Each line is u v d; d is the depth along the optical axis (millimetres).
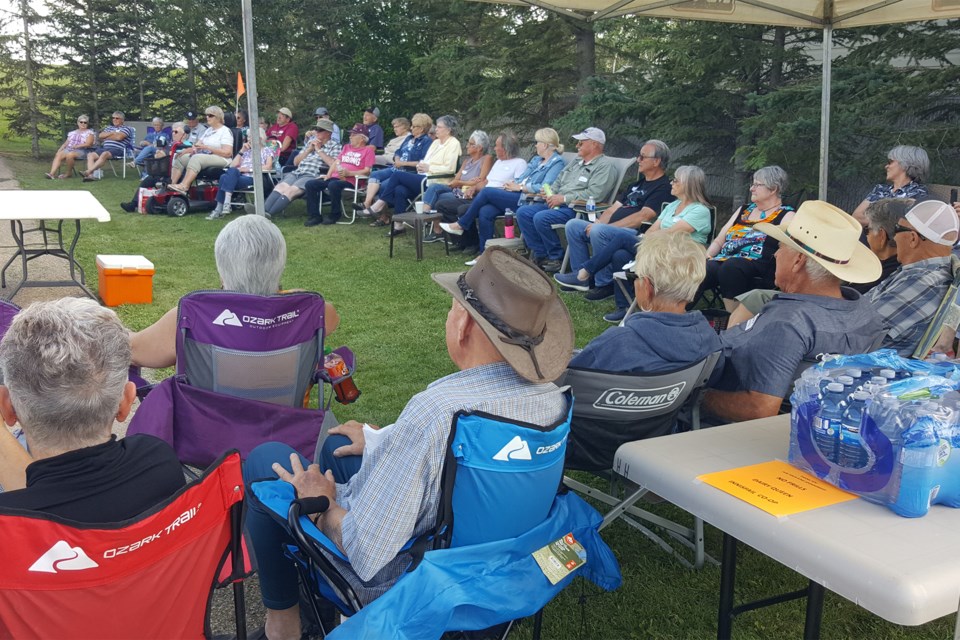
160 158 9789
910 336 2832
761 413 2385
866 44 7746
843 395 1592
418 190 8508
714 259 5215
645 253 2367
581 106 9352
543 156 7410
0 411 1503
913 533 1425
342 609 1726
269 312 2439
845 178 7434
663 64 9367
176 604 1424
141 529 1290
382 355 4641
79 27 18578
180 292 5918
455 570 1534
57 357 1317
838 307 2396
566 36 11477
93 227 8594
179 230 8625
